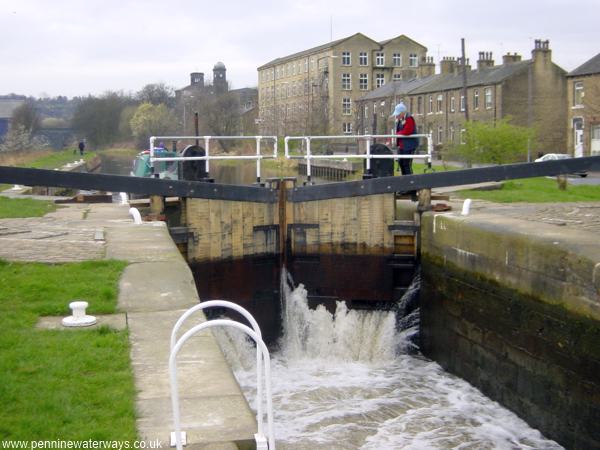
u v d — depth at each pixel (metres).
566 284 9.80
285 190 16.73
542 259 10.42
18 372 6.36
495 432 10.47
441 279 14.43
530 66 54.06
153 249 11.93
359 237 16.69
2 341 7.15
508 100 54.31
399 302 16.55
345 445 9.78
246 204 16.59
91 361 6.67
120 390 6.01
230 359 14.30
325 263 16.92
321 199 16.58
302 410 11.23
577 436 9.59
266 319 17.06
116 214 16.77
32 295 8.91
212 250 16.33
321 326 16.59
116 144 105.94
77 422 5.40
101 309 8.44
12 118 105.25
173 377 4.73
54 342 7.20
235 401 5.86
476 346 12.77
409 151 17.59
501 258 11.70
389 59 82.25
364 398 11.95
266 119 75.88
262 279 16.95
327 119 67.94
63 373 6.34
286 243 16.95
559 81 54.50
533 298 10.71
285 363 14.64
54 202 19.39
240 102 109.94
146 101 106.81
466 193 20.19
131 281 9.79
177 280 9.85
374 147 17.61
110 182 15.04
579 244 9.88
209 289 16.36
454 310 13.76
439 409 11.45
